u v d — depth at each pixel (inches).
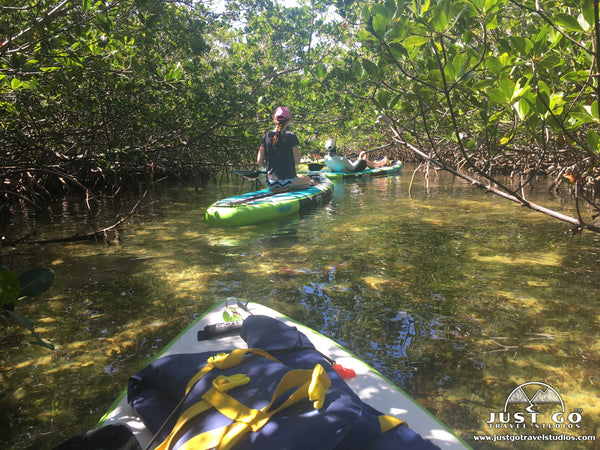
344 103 179.6
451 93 104.7
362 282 133.4
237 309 94.4
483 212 246.4
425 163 161.6
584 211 241.1
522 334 98.8
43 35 134.6
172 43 279.7
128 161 290.5
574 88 96.7
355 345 94.1
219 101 293.7
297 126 329.7
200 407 50.3
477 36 103.4
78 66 156.5
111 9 165.6
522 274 138.6
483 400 75.1
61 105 220.7
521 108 78.4
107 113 253.6
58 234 199.6
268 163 265.1
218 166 405.1
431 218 231.1
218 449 43.4
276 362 56.9
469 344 94.5
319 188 287.6
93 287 130.3
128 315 110.3
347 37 300.7
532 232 195.8
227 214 215.6
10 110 183.6
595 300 117.2
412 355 90.0
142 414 57.9
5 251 170.6
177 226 216.8
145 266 150.3
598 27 60.7
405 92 115.4
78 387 79.7
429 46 108.0
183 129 309.7
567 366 85.5
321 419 45.7
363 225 215.0
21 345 96.0
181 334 82.2
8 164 237.5
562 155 227.0
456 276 137.7
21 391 78.7
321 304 116.6
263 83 332.2
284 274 141.3
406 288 128.0
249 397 49.4
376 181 416.8
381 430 49.7
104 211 261.7
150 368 62.6
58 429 68.4
